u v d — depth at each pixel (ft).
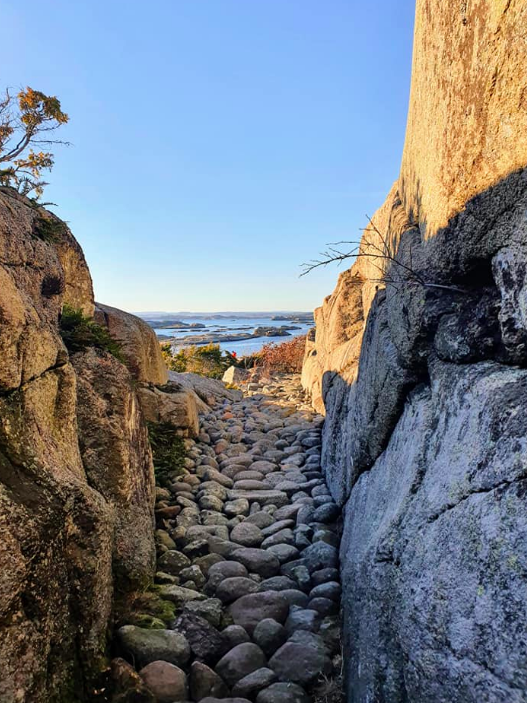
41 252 10.22
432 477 6.58
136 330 20.54
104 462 9.86
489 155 6.17
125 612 8.84
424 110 9.21
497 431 5.24
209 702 6.94
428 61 8.76
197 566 10.85
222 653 8.23
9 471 6.14
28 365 7.15
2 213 8.68
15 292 7.14
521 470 4.63
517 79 5.41
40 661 5.56
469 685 4.36
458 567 5.08
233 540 12.51
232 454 20.90
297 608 9.42
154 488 13.01
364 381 12.51
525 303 5.43
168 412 20.51
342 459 14.49
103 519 7.59
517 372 5.76
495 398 5.54
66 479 7.07
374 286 16.05
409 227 10.37
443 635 4.97
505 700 3.92
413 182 10.59
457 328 7.21
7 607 5.19
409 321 8.90
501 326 5.94
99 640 7.02
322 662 7.79
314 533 12.53
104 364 11.10
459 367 7.08
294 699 7.09
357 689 6.69
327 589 9.78
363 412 11.96
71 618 6.59
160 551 11.47
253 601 9.53
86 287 16.24
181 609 9.25
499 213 6.00
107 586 7.71
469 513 5.21
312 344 35.76
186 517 13.47
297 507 14.29
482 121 6.28
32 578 5.67
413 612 5.67
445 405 7.04
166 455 17.52
